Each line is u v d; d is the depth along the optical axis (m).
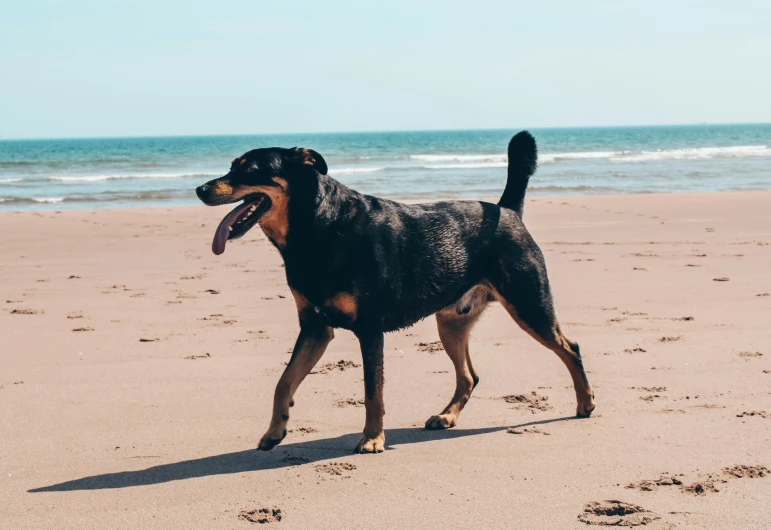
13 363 6.84
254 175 4.75
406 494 4.17
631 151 52.41
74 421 5.41
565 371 6.52
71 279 10.87
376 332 4.92
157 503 4.08
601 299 9.22
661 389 5.98
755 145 63.97
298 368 4.90
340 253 4.80
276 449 4.92
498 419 5.47
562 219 16.89
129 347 7.35
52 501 4.11
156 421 5.42
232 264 12.05
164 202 22.27
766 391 5.86
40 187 27.22
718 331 7.67
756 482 4.23
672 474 4.36
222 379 6.38
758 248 12.93
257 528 3.78
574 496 4.09
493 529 3.73
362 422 5.45
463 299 5.43
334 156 47.66
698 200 20.25
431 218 5.24
